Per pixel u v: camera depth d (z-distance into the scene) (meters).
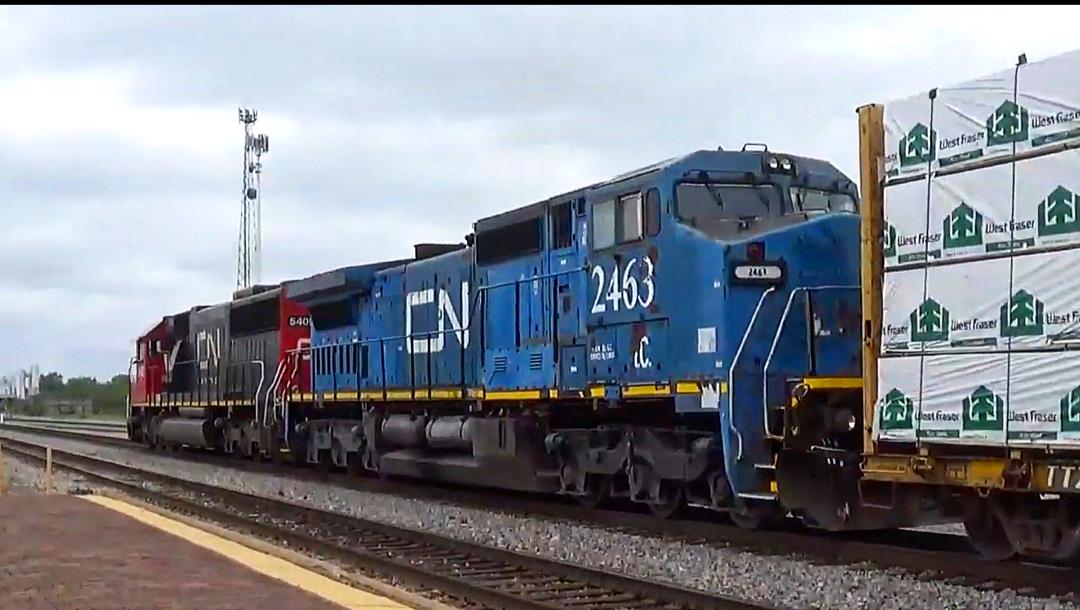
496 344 20.30
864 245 12.30
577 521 17.17
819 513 13.61
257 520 18.36
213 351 35.91
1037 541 11.24
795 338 14.69
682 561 13.43
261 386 31.31
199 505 20.33
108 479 26.58
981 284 10.87
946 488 11.98
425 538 15.37
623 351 16.70
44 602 10.30
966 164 11.08
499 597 11.23
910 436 11.59
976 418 10.88
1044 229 10.27
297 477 27.44
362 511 20.20
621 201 16.86
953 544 14.15
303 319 30.59
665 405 16.42
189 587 11.01
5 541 14.43
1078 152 9.98
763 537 14.21
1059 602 10.41
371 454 25.20
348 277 25.84
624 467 16.92
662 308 15.79
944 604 10.60
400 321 24.45
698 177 15.94
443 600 11.73
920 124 11.62
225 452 35.31
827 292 14.77
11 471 30.28
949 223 11.24
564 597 11.52
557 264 18.47
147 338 42.78
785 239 14.94
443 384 22.36
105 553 13.35
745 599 11.26
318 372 28.64
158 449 40.75
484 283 20.75
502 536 16.22
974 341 10.92
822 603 10.95
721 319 14.62
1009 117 10.66
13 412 122.31
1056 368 10.10
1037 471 10.42
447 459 21.86
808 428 13.99
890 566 12.46
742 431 14.41
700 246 15.07
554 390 18.34
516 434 19.20
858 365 14.72
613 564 13.62
